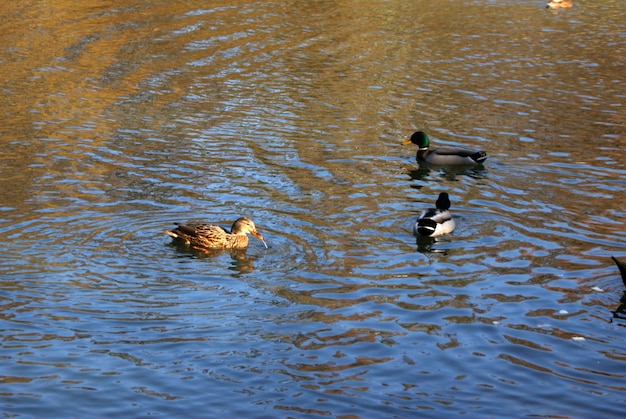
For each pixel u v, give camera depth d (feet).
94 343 39.06
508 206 58.59
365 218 55.67
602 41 114.32
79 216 54.60
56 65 97.91
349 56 105.29
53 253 48.78
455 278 46.55
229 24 120.67
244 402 34.35
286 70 98.22
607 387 35.70
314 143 73.05
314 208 57.26
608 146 72.64
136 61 100.48
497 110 84.02
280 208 57.06
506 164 68.13
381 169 66.69
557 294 44.60
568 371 37.01
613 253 50.21
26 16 122.21
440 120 80.74
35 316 41.34
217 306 42.91
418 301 43.65
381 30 119.85
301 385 35.68
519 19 128.36
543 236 52.90
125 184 61.26
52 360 37.50
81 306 42.50
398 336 40.06
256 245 50.78
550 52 108.17
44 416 33.24
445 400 34.60
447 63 102.53
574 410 33.91
